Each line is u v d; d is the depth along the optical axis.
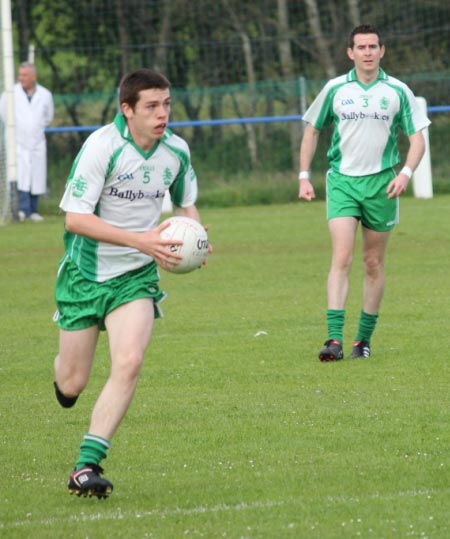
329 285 24.27
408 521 14.02
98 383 22.83
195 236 16.02
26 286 36.31
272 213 57.59
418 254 40.81
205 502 14.98
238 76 88.00
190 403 20.69
